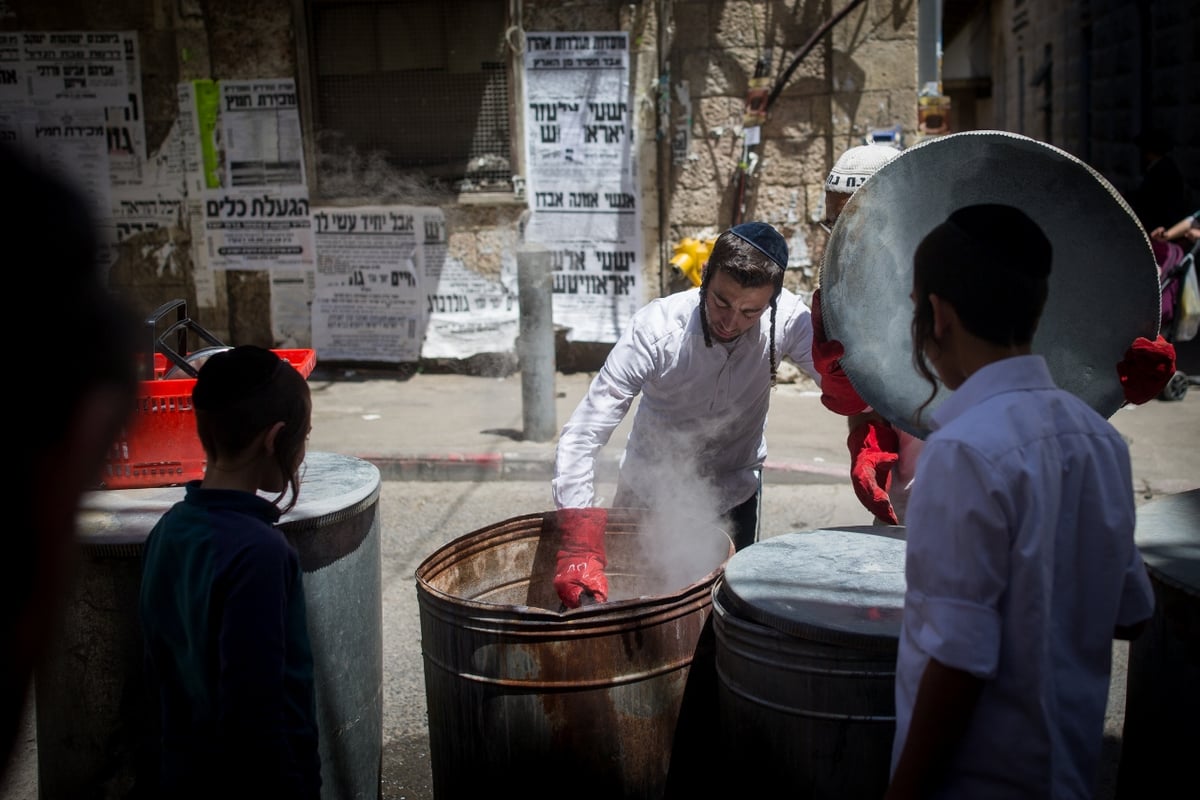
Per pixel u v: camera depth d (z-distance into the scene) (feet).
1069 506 5.24
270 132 28.53
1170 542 7.37
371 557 9.42
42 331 2.40
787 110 26.68
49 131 28.86
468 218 28.37
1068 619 5.35
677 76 26.91
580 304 28.37
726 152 27.07
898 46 26.00
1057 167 7.00
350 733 9.20
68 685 8.49
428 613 8.04
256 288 29.45
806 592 7.04
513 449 22.15
